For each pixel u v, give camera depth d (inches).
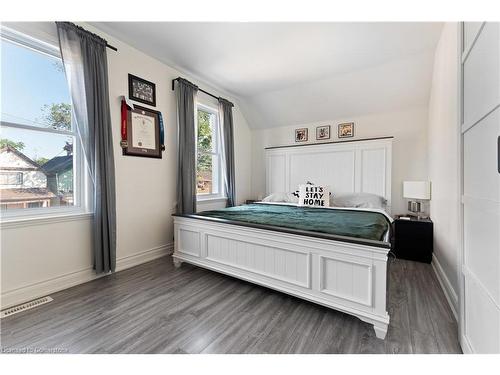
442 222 91.7
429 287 84.0
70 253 84.7
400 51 107.3
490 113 40.5
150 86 112.0
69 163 86.4
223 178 159.9
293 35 95.8
